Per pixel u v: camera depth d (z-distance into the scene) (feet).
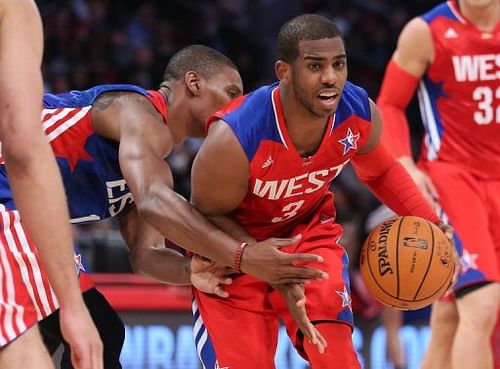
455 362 39.75
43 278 25.36
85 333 19.38
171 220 27.71
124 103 30.19
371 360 57.88
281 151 28.40
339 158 29.53
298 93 27.53
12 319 21.56
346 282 30.83
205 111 32.32
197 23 110.73
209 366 31.35
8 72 19.84
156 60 98.68
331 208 32.14
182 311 55.77
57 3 103.19
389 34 115.55
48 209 19.31
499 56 41.34
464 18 41.68
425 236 30.04
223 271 30.66
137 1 110.42
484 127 41.55
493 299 39.75
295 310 27.99
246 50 111.24
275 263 26.99
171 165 79.87
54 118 30.35
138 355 55.11
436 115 42.42
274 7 118.93
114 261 58.59
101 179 31.09
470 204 41.14
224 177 28.40
